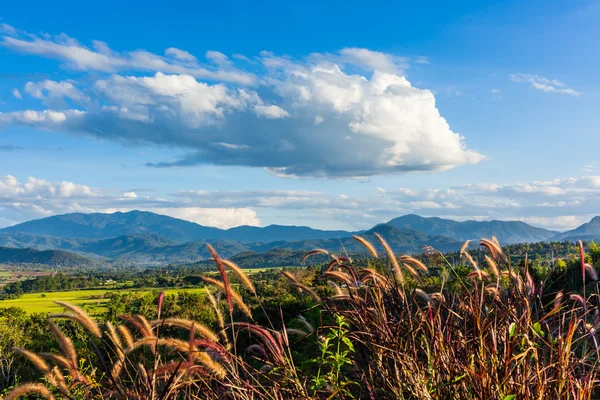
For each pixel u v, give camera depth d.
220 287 2.84
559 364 2.52
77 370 2.69
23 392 2.59
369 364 3.11
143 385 2.58
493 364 2.61
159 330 2.57
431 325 2.97
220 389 2.71
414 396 2.79
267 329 3.09
